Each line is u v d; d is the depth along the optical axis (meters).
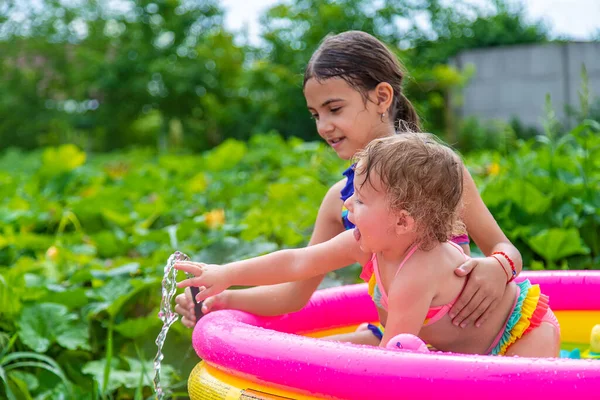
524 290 1.79
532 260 3.33
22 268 3.26
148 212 4.26
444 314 1.70
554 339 1.77
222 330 1.67
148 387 2.65
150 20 16.17
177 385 2.59
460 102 12.86
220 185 5.11
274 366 1.48
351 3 13.34
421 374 1.33
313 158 5.77
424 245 1.66
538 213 3.46
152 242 3.62
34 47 17.22
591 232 3.45
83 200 4.40
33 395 2.56
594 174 3.79
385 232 1.64
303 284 2.08
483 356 1.36
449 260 1.69
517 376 1.29
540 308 1.77
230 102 14.41
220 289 1.87
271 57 13.06
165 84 15.42
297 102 12.16
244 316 1.99
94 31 16.84
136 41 16.03
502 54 13.16
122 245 3.71
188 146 14.18
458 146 12.12
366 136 2.02
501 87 13.16
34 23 17.48
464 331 1.73
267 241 3.54
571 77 12.62
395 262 1.71
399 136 1.70
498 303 1.74
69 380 2.68
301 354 1.45
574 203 3.46
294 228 3.64
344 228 2.12
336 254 1.90
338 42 2.03
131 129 16.45
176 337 2.74
